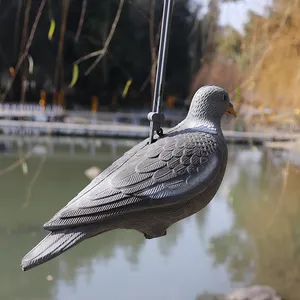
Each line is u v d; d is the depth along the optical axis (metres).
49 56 13.23
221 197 6.27
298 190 6.50
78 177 7.75
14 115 13.36
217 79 5.46
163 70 1.15
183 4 11.05
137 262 4.05
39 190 6.66
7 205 5.73
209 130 1.12
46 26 12.42
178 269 3.90
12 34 12.97
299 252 4.18
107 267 3.94
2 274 3.69
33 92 14.97
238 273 3.78
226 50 5.58
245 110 5.73
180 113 13.65
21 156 9.66
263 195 6.34
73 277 3.71
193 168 1.03
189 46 11.55
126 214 1.00
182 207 1.04
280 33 4.03
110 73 14.54
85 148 11.23
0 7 12.80
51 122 13.27
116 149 11.26
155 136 1.14
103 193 0.99
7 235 4.57
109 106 15.99
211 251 4.31
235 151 9.56
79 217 0.97
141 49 13.62
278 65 4.18
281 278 3.62
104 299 3.33
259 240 4.54
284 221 5.14
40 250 0.96
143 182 1.00
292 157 7.24
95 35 12.48
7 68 13.85
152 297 3.36
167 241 4.59
